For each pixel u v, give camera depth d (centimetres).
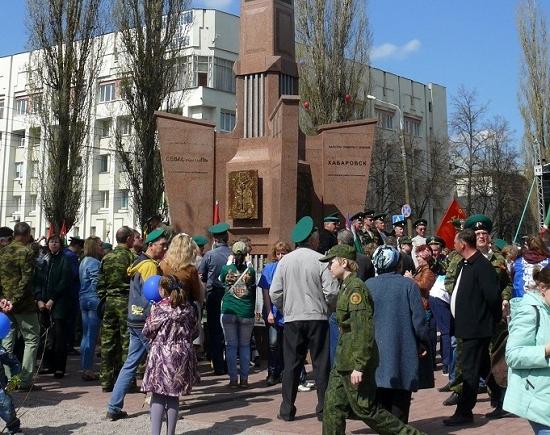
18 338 912
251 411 719
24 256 792
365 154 1300
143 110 2289
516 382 390
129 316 692
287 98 1157
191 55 4306
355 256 530
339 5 2795
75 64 2661
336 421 505
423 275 915
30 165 5150
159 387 554
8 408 592
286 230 1145
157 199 2295
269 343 890
